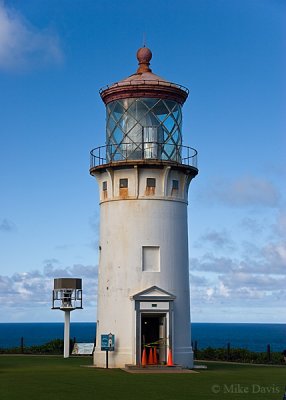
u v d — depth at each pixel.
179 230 36.16
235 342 160.50
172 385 25.73
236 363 40.00
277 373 31.58
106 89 36.91
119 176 36.00
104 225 36.56
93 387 24.84
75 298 43.72
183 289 35.69
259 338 193.50
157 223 35.53
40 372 30.77
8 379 27.45
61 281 43.66
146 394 23.00
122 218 35.66
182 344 35.03
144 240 35.28
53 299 43.62
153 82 35.94
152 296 34.50
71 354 45.19
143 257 35.28
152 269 35.28
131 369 32.09
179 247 35.97
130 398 21.98
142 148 35.66
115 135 36.53
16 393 23.03
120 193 35.94
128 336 34.44
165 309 34.62
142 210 35.53
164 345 34.38
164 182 35.81
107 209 36.38
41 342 148.12
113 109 36.84
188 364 35.00
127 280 34.97
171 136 36.34
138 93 35.97
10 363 37.25
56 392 23.33
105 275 35.94
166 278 35.22
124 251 35.31
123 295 34.91
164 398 22.06
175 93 36.44
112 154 36.50
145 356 33.75
